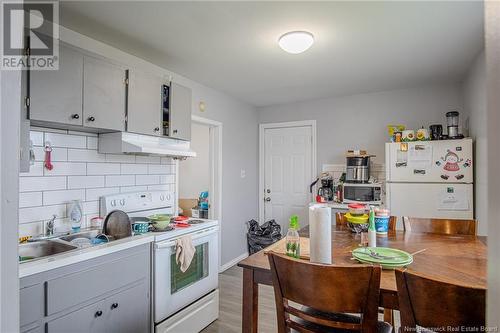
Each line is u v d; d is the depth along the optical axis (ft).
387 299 3.42
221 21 6.57
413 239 5.86
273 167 14.75
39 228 6.26
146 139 7.68
